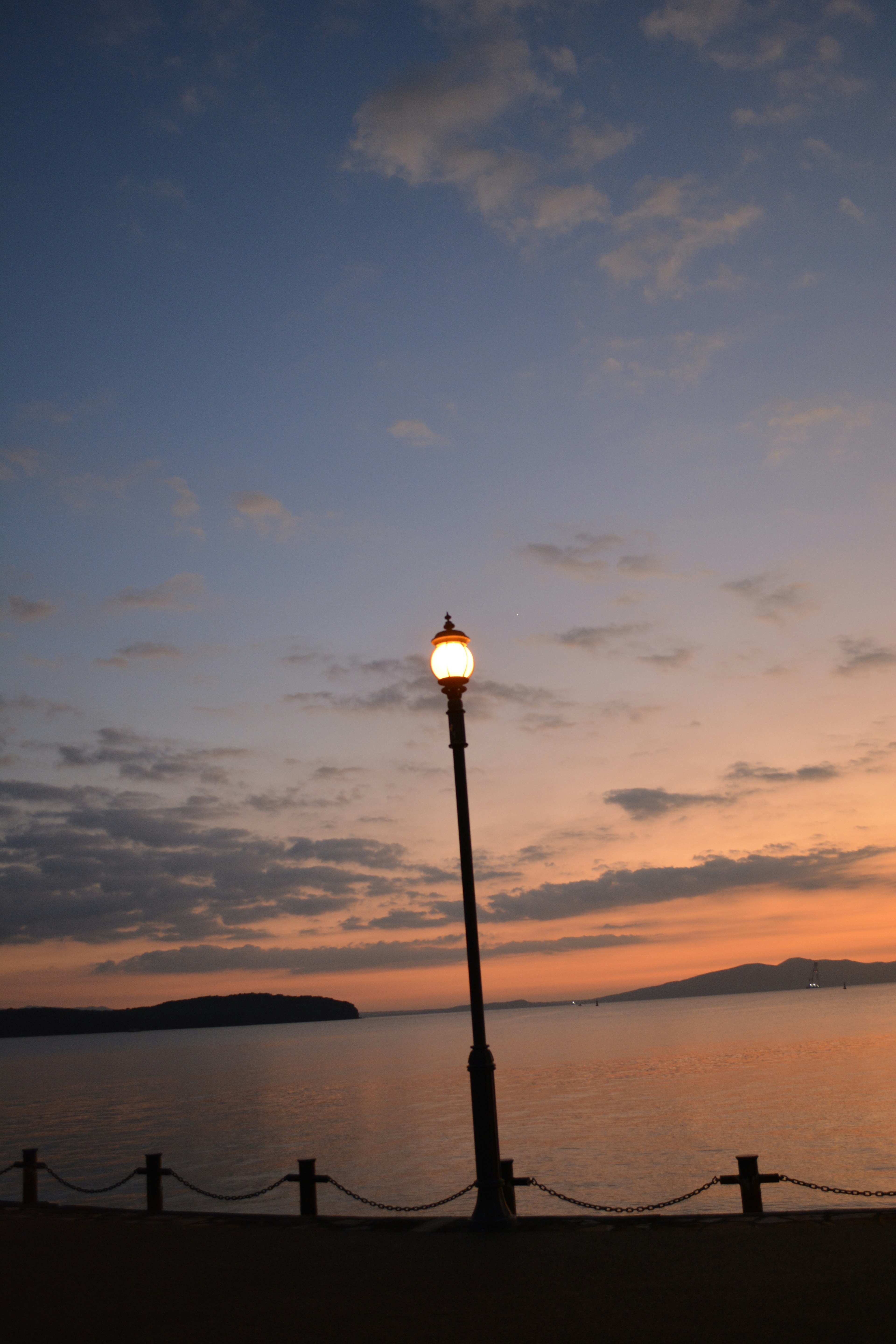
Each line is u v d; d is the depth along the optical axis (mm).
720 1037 171125
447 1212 32719
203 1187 41844
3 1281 9586
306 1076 123438
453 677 12727
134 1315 8055
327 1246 10750
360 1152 50406
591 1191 37562
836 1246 8977
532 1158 46000
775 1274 8102
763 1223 10219
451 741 12609
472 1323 7281
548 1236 10484
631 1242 9859
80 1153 54000
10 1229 12641
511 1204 11820
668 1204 11148
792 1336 6496
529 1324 7176
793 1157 43500
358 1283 8859
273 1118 70875
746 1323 6852
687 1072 96500
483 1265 9281
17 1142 60719
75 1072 167375
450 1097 84188
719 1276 8203
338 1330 7281
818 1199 34031
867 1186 36438
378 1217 12359
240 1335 7277
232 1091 102438
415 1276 9023
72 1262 10430
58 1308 8383
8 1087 131125
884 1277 7781
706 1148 47000
